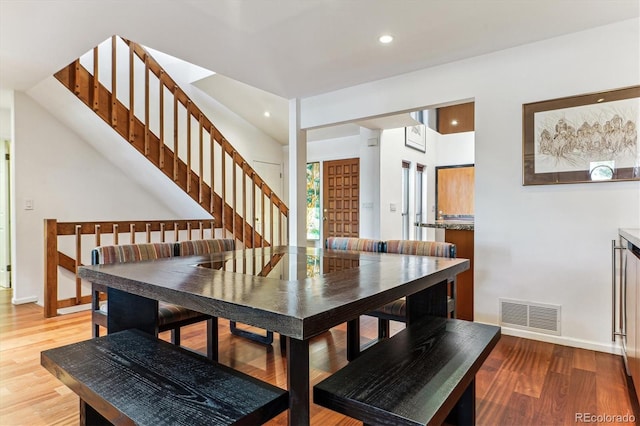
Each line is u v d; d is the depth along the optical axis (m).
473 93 3.10
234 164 4.97
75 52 2.94
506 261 2.95
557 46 2.73
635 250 1.93
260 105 5.80
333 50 2.97
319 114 4.12
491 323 3.02
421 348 1.39
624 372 2.24
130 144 3.88
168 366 1.30
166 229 4.16
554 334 2.76
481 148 3.06
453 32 2.66
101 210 4.63
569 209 2.71
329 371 2.28
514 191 2.92
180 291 1.18
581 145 2.65
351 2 2.27
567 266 2.72
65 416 1.81
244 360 2.46
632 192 2.49
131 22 2.50
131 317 1.77
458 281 3.34
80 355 1.40
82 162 4.45
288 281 1.33
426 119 4.84
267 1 2.26
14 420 1.77
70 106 3.83
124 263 1.81
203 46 2.89
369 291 1.16
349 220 6.79
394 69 3.37
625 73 2.50
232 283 1.29
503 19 2.48
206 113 5.59
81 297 3.71
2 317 3.46
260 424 1.02
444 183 7.96
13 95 3.89
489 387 2.06
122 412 1.00
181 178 4.35
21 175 3.96
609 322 2.57
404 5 2.31
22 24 2.49
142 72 4.43
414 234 6.79
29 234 4.01
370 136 5.64
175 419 0.97
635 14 2.41
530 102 2.84
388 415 0.96
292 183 4.32
